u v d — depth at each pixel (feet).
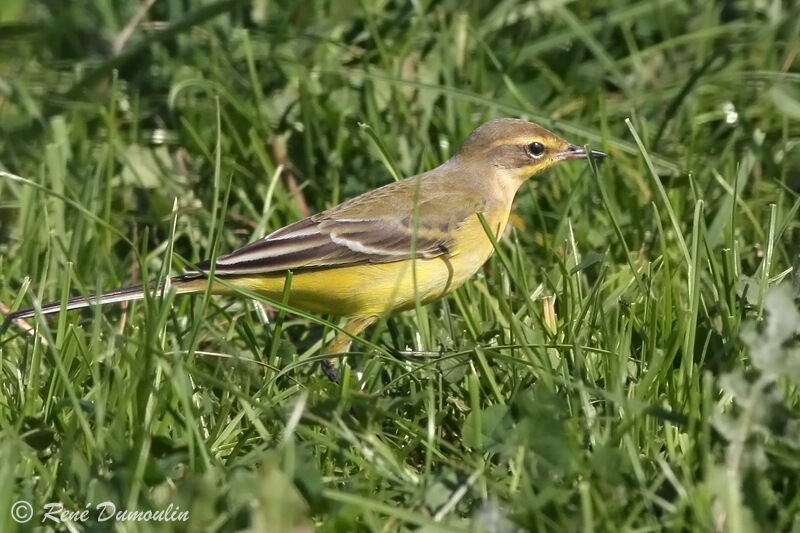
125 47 50.34
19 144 47.37
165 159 45.75
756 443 25.38
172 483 26.68
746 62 47.70
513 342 33.99
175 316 35.35
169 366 29.30
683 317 32.14
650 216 41.27
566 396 30.19
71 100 48.42
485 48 46.88
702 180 42.93
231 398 32.01
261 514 24.07
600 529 24.93
